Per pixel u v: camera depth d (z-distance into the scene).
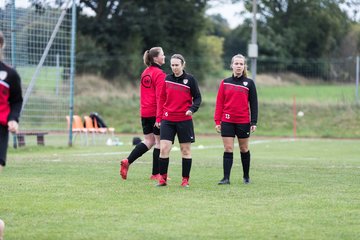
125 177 28.33
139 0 129.25
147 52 28.61
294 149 55.72
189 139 26.16
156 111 28.09
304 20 152.50
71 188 25.36
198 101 25.89
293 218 19.67
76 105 92.69
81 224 18.75
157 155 28.45
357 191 25.11
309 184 27.16
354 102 87.12
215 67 132.25
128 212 20.50
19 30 49.66
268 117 86.25
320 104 88.06
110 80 114.75
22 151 47.53
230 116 26.94
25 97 49.62
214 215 20.09
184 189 25.47
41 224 18.73
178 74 25.98
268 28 153.75
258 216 19.95
